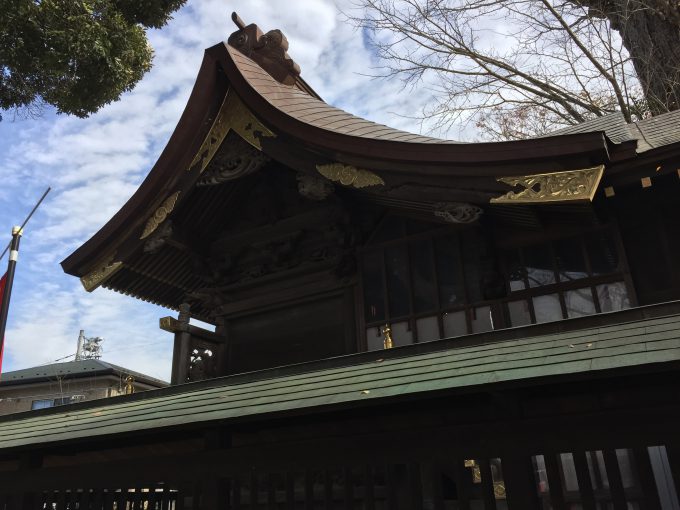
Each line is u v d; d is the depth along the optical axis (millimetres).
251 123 7766
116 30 8727
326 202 8555
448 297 7324
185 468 5578
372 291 7891
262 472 5160
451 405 5824
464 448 4445
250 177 9016
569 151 5414
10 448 6000
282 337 8656
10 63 8180
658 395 5176
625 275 6469
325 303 8492
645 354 3711
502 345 4742
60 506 6141
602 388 5199
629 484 6246
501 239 7203
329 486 4848
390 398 4281
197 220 8961
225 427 5789
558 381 3855
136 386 23922
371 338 7672
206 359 8453
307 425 6695
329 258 8461
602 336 4301
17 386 26141
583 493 3977
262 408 4824
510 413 4555
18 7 7645
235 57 7848
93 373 25547
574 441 4105
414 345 5250
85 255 8281
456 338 5102
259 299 8969
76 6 8180
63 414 6793
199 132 7988
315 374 5445
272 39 9203
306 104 8172
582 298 6641
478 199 6043
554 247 6977
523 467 4211
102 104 9312
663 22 16391
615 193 6734
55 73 8445
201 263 9273
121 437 5418
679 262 6387
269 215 9070
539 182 5625
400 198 6691
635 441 3918
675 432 3824
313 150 7199
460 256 7402
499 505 6266
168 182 8094
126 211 8109
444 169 6152
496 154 5785
